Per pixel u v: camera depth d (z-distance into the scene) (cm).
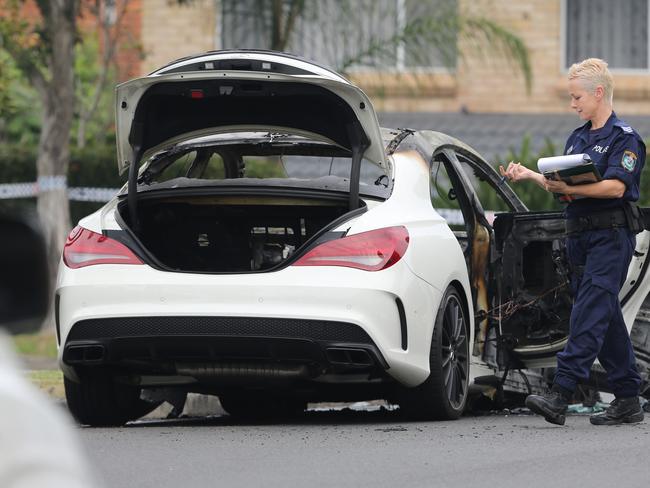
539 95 6969
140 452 1733
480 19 5647
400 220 2097
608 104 2128
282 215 2255
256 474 1516
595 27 6988
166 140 2220
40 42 5169
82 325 2069
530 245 2512
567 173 2038
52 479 419
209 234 2269
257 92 2084
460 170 2472
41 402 438
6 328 439
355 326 1983
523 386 2755
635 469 1580
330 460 1642
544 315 2484
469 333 2323
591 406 2745
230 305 1998
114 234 2111
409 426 2103
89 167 5641
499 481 1468
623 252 2098
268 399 2673
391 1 6425
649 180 5125
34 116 7350
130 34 6706
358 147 2128
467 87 6944
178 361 2070
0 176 5797
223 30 6594
